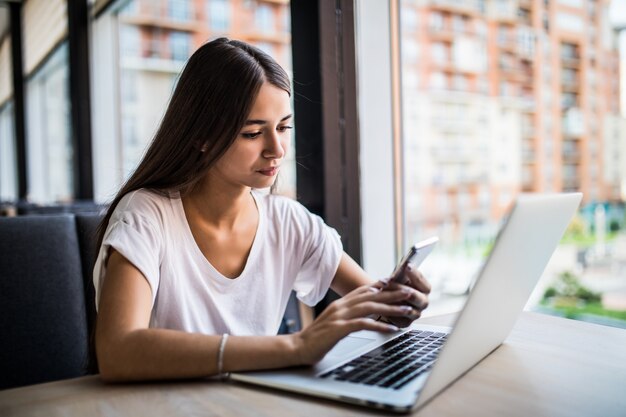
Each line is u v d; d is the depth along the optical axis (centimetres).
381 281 84
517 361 76
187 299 98
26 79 482
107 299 79
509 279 69
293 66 150
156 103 293
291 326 140
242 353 70
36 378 115
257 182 95
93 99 317
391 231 155
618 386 67
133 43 304
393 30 153
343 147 147
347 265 115
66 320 119
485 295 64
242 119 91
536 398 63
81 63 314
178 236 98
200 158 97
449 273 152
